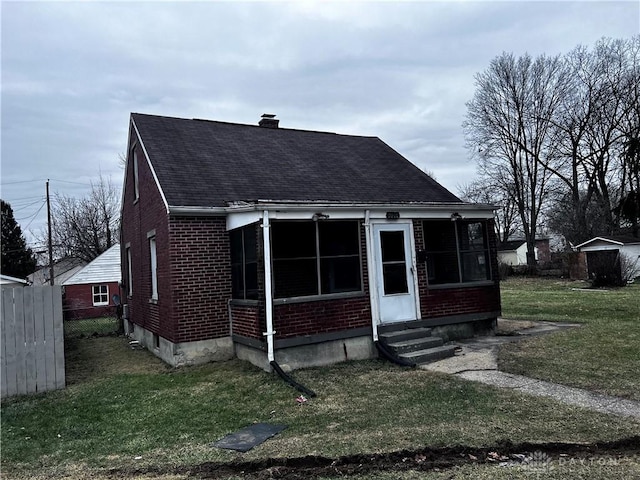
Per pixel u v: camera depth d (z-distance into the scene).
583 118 33.56
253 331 8.76
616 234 32.44
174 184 10.11
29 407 6.98
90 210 44.06
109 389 7.83
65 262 43.81
